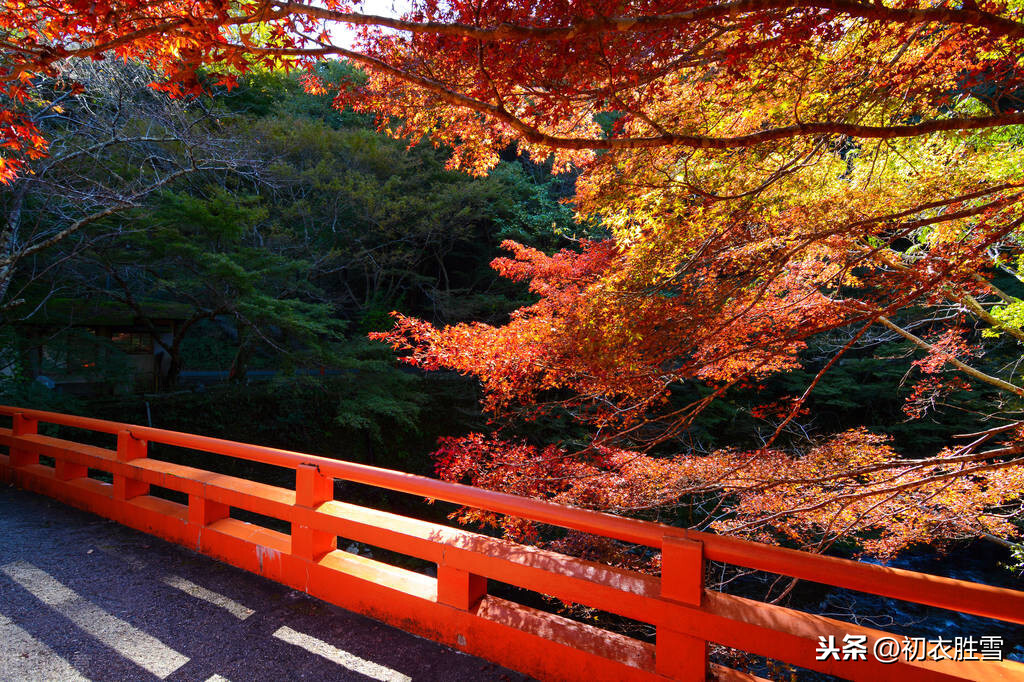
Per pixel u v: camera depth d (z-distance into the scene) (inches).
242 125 496.7
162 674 86.4
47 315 440.8
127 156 422.3
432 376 642.2
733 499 224.7
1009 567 319.3
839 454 199.3
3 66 129.0
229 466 515.2
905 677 62.9
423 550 97.0
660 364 135.9
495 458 161.0
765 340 128.5
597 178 150.8
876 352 493.0
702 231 153.4
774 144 134.5
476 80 103.6
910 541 193.2
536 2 85.5
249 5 88.7
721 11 77.4
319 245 618.2
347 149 599.5
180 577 120.3
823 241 147.3
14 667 88.0
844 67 124.4
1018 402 339.0
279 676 85.8
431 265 830.5
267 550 120.1
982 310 244.8
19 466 194.1
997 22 81.1
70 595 112.2
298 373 563.8
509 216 685.9
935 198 150.8
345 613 105.0
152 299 568.4
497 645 88.4
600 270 216.8
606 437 151.4
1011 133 196.5
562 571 84.4
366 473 106.1
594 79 104.8
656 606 75.6
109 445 449.1
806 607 313.3
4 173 156.2
